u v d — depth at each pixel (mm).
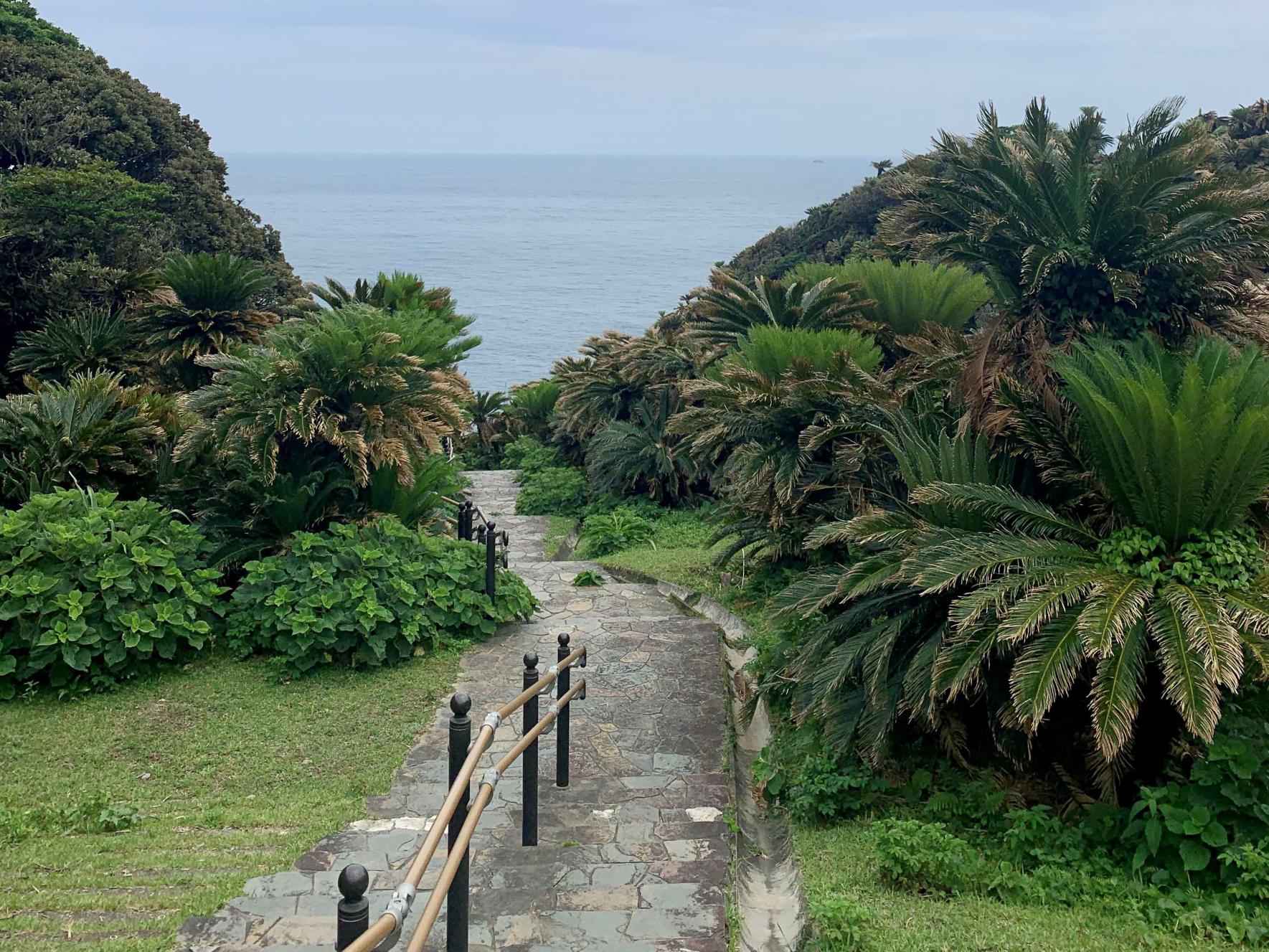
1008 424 6066
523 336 102125
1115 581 5176
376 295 16703
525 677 5086
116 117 27156
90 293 18734
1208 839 4492
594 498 16766
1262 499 5355
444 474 10141
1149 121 6684
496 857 4938
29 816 5516
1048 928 4234
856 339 10086
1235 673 4496
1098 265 6566
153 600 7770
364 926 2537
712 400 9250
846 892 4645
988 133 7129
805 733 6352
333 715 7012
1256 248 6512
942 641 5555
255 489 8750
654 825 5359
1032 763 5852
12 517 7688
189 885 4598
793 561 9945
